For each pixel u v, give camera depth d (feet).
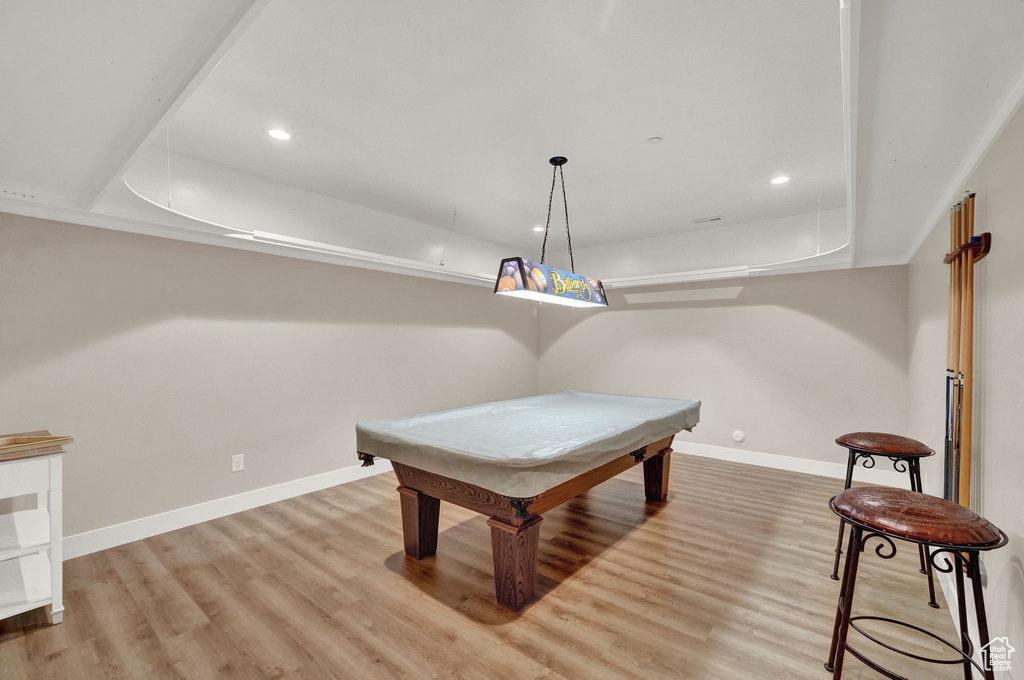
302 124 8.68
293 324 12.38
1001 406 5.04
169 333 10.12
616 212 14.39
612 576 8.06
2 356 8.11
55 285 8.66
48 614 6.92
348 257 12.70
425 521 8.79
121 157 6.16
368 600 7.32
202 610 7.04
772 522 10.52
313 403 12.80
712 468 15.02
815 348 14.52
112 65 4.25
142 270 9.74
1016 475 4.63
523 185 11.96
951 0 3.05
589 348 19.86
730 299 16.12
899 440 7.70
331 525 10.39
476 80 7.20
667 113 8.19
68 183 7.13
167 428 10.07
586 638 6.37
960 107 4.65
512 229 16.71
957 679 5.53
